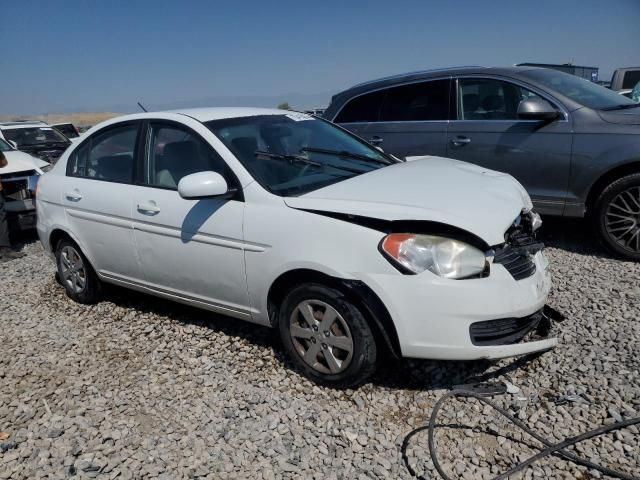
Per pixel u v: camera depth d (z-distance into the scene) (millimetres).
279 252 3199
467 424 2877
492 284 2852
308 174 3637
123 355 3895
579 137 5039
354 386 3236
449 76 5887
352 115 6562
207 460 2734
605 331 3674
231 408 3154
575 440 2635
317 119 4594
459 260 2834
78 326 4453
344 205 3062
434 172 3646
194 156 3775
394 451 2719
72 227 4578
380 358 3156
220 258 3520
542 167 5266
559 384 3145
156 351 3910
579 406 2926
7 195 7109
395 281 2854
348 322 3043
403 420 2953
